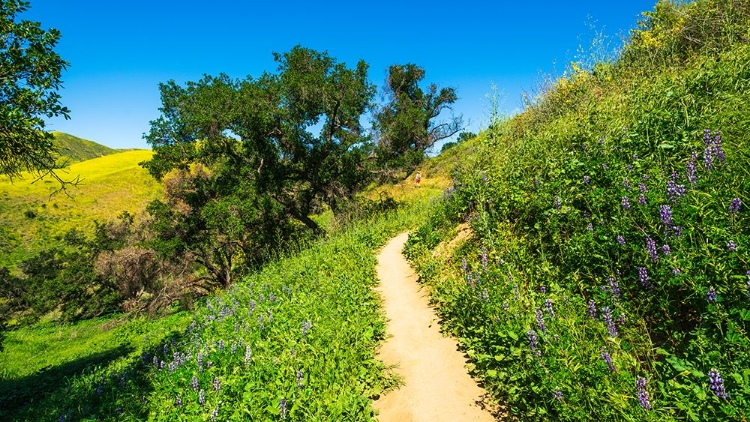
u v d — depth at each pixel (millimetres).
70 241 49594
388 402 5395
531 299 5559
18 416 9312
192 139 25844
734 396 3027
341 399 5156
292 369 5961
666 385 3578
